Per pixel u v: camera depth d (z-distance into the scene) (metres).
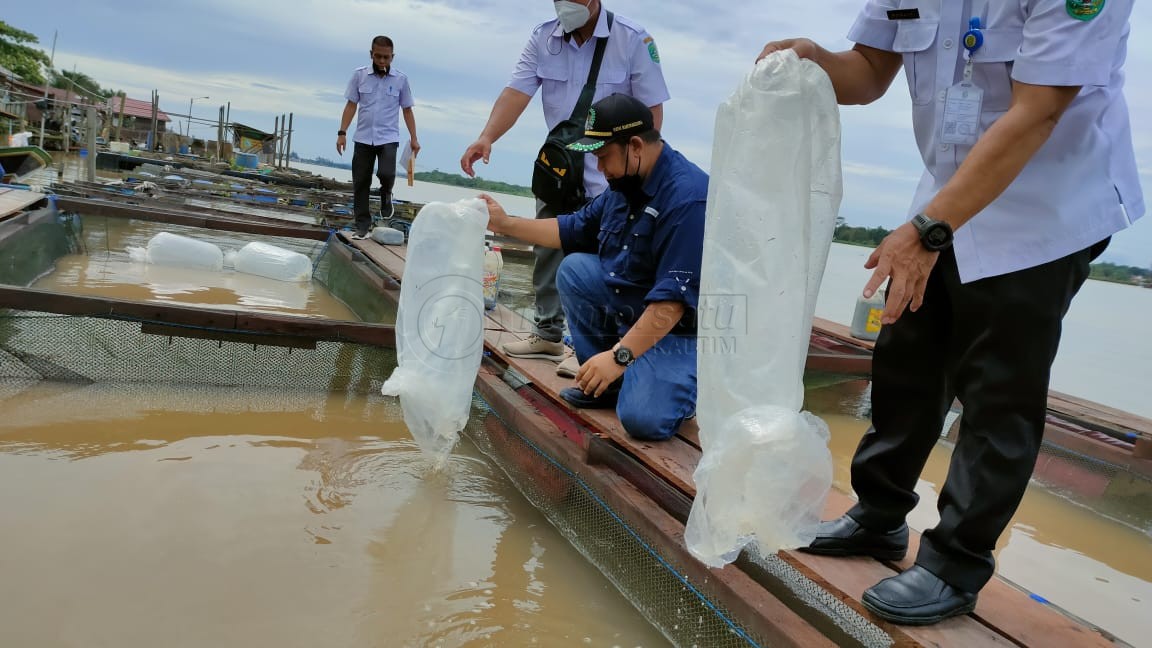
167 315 3.50
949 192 1.38
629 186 2.52
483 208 2.67
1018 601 1.71
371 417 3.48
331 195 11.45
